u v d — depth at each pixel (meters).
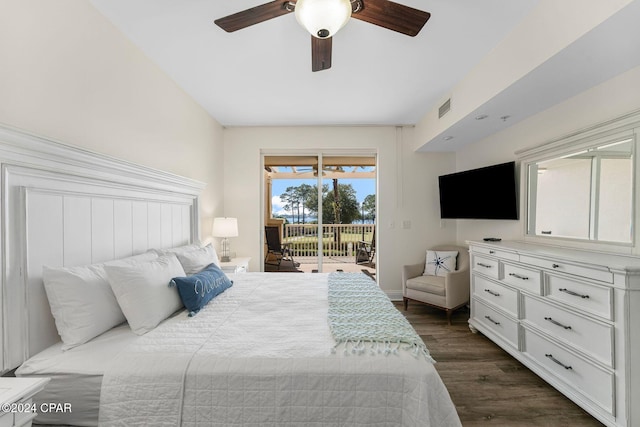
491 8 1.73
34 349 1.28
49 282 1.31
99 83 1.77
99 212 1.68
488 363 2.32
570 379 1.71
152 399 1.12
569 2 1.49
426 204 4.12
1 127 1.11
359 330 1.40
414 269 3.75
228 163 4.07
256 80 2.69
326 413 1.12
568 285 1.73
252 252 4.07
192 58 2.31
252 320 1.59
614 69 1.76
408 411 1.10
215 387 1.12
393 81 2.72
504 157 3.00
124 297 1.46
